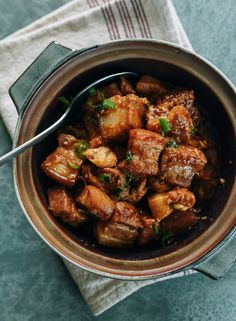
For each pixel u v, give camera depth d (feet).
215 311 1.96
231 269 1.97
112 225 1.54
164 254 1.52
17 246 1.93
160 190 1.55
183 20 1.96
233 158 1.55
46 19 1.87
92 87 1.59
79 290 1.94
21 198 1.46
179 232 1.59
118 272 1.47
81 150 1.54
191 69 1.52
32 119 1.49
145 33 1.85
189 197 1.53
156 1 1.81
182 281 1.97
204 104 1.62
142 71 1.60
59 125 1.58
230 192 1.52
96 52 1.49
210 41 1.96
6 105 1.86
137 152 1.49
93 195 1.49
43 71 1.49
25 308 1.94
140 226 1.55
